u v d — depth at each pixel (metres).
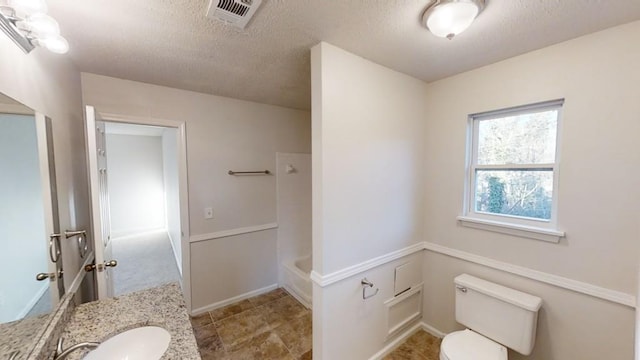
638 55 1.28
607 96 1.37
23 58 1.03
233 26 1.29
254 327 2.33
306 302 2.66
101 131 1.83
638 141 1.29
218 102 2.57
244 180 2.78
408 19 1.25
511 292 1.68
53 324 1.07
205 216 2.54
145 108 2.18
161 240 5.20
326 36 1.41
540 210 1.68
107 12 1.17
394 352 2.03
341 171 1.62
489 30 1.37
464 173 1.99
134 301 1.35
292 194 3.16
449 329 2.13
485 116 1.93
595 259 1.44
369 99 1.75
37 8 0.88
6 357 0.81
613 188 1.37
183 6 1.14
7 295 0.84
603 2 1.13
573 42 1.46
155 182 6.00
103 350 1.05
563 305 1.55
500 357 1.52
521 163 1.76
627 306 1.34
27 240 0.98
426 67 1.86
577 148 1.47
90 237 1.95
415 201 2.16
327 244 1.58
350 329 1.74
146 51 1.57
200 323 2.39
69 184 1.52
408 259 2.14
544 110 1.65
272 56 1.65
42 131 1.18
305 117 3.23
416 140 2.13
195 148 2.46
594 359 1.46
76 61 1.70
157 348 1.08
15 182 0.92
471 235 1.96
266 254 2.98
